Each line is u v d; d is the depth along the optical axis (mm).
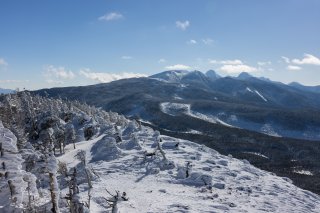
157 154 61500
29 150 32469
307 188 110438
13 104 123500
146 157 60656
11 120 107000
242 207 38844
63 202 32562
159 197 40344
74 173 26750
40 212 27953
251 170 60750
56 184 25500
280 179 60562
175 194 42281
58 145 87688
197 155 64312
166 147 70875
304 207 43812
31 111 125688
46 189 39625
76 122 119938
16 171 23281
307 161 165625
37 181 36312
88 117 119562
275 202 43156
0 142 23062
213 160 61281
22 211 23859
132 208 35438
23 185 23938
